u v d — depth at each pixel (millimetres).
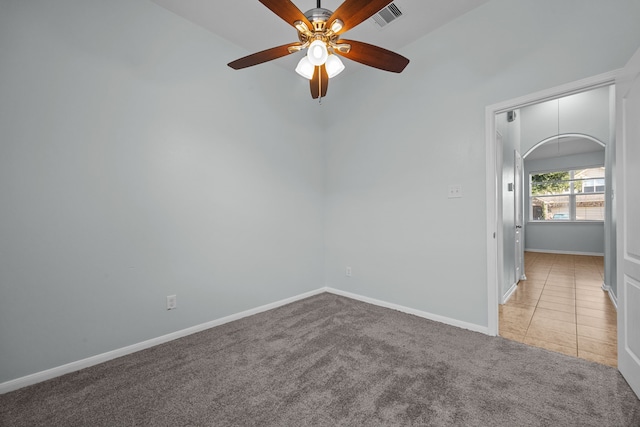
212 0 2107
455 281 2406
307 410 1382
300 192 3273
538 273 4539
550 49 1909
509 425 1263
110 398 1505
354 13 1307
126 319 2004
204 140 2430
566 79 1847
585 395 1469
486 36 2199
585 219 6574
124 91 1996
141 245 2072
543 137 4496
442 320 2486
